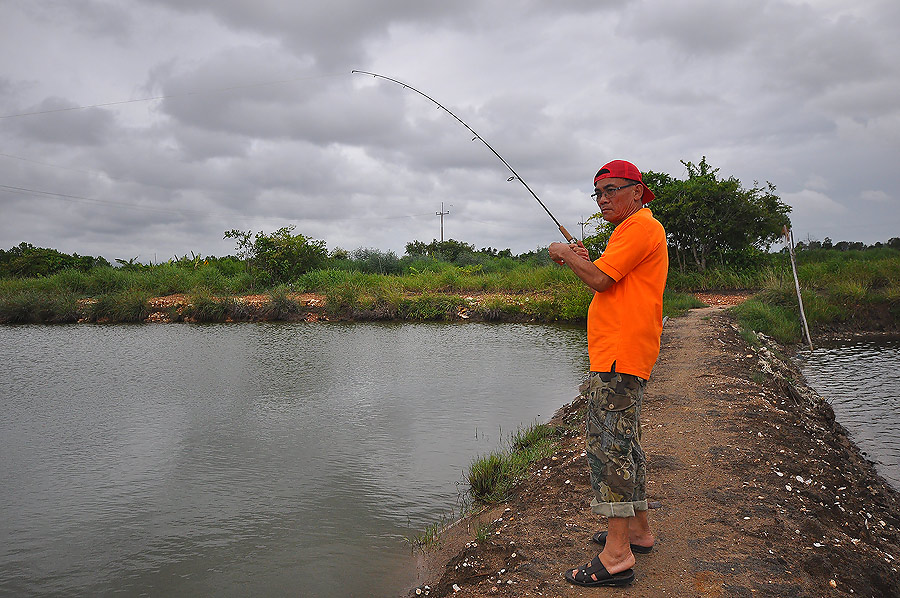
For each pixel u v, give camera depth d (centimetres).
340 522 458
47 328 1727
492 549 358
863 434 677
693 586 296
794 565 315
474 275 2738
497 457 554
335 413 757
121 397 848
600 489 290
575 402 737
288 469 568
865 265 1983
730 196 2153
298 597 360
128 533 447
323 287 2311
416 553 404
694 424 572
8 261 3125
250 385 919
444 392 865
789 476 444
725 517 371
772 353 1095
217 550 420
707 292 2127
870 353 1260
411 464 577
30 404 810
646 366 282
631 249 275
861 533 372
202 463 586
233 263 2883
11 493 519
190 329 1678
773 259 2295
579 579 301
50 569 400
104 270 2491
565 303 1772
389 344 1350
